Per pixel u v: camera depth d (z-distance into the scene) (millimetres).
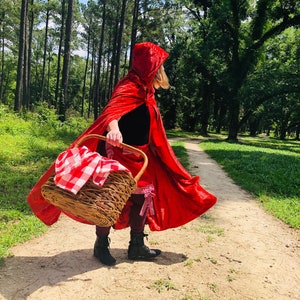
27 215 5438
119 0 42250
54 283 3375
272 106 32594
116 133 3188
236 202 7371
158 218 4074
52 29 53125
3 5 39375
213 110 58188
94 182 2846
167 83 3730
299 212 6738
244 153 17375
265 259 4375
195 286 3520
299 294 3582
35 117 19156
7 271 3559
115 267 3779
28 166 9453
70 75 80812
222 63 36469
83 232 4910
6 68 66750
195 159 14914
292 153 22797
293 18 30469
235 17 31750
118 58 31281
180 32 39812
